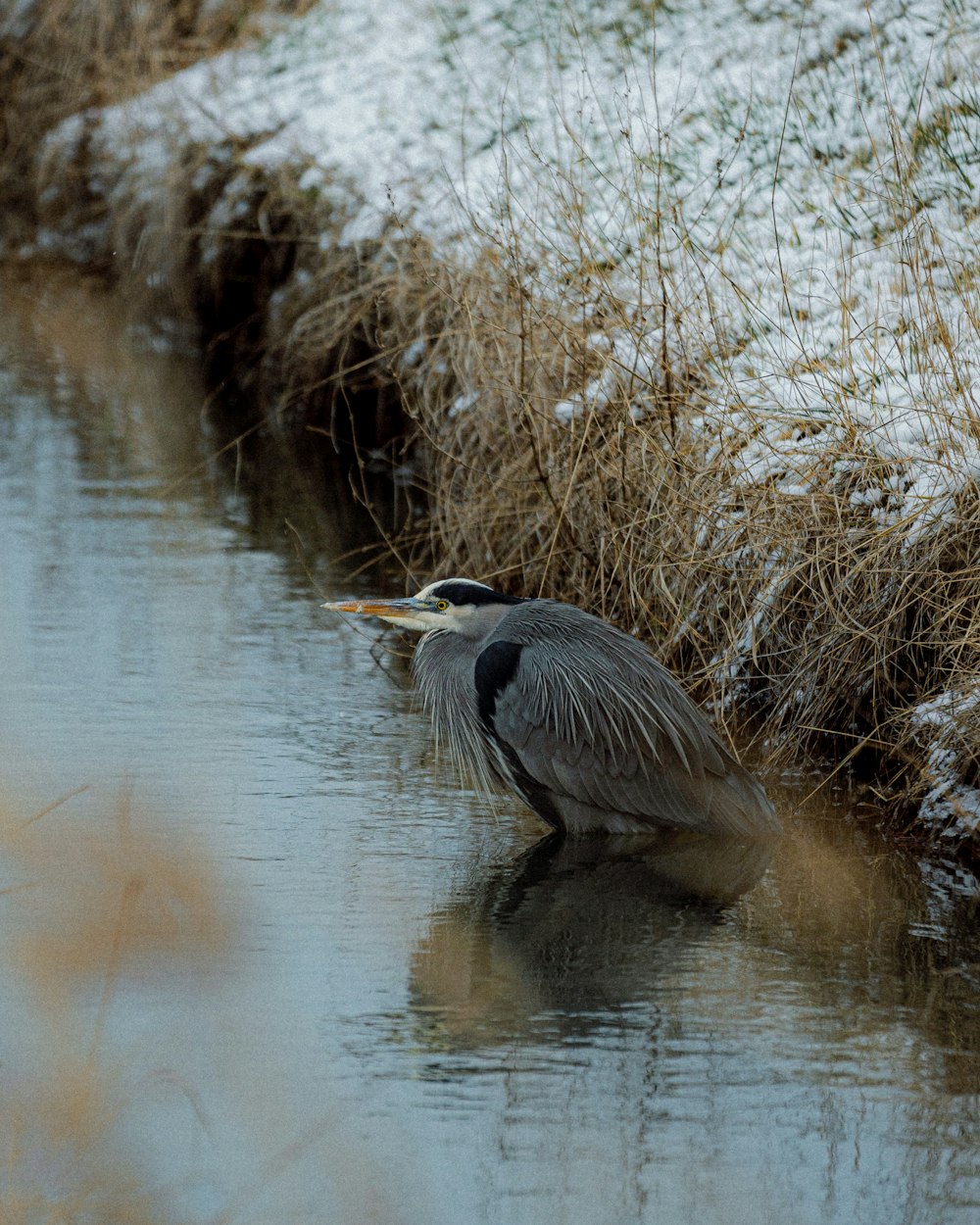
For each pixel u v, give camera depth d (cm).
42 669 1248
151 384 2241
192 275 2342
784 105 1758
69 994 786
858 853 979
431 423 1576
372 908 885
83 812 991
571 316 1354
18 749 1090
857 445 1147
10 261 2705
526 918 882
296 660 1300
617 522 1259
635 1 2075
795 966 830
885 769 1070
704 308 1385
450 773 1091
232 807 1014
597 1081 714
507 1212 620
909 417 1180
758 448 1198
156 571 1511
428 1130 676
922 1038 754
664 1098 702
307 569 1534
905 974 821
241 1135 668
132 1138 668
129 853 935
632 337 1266
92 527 1647
